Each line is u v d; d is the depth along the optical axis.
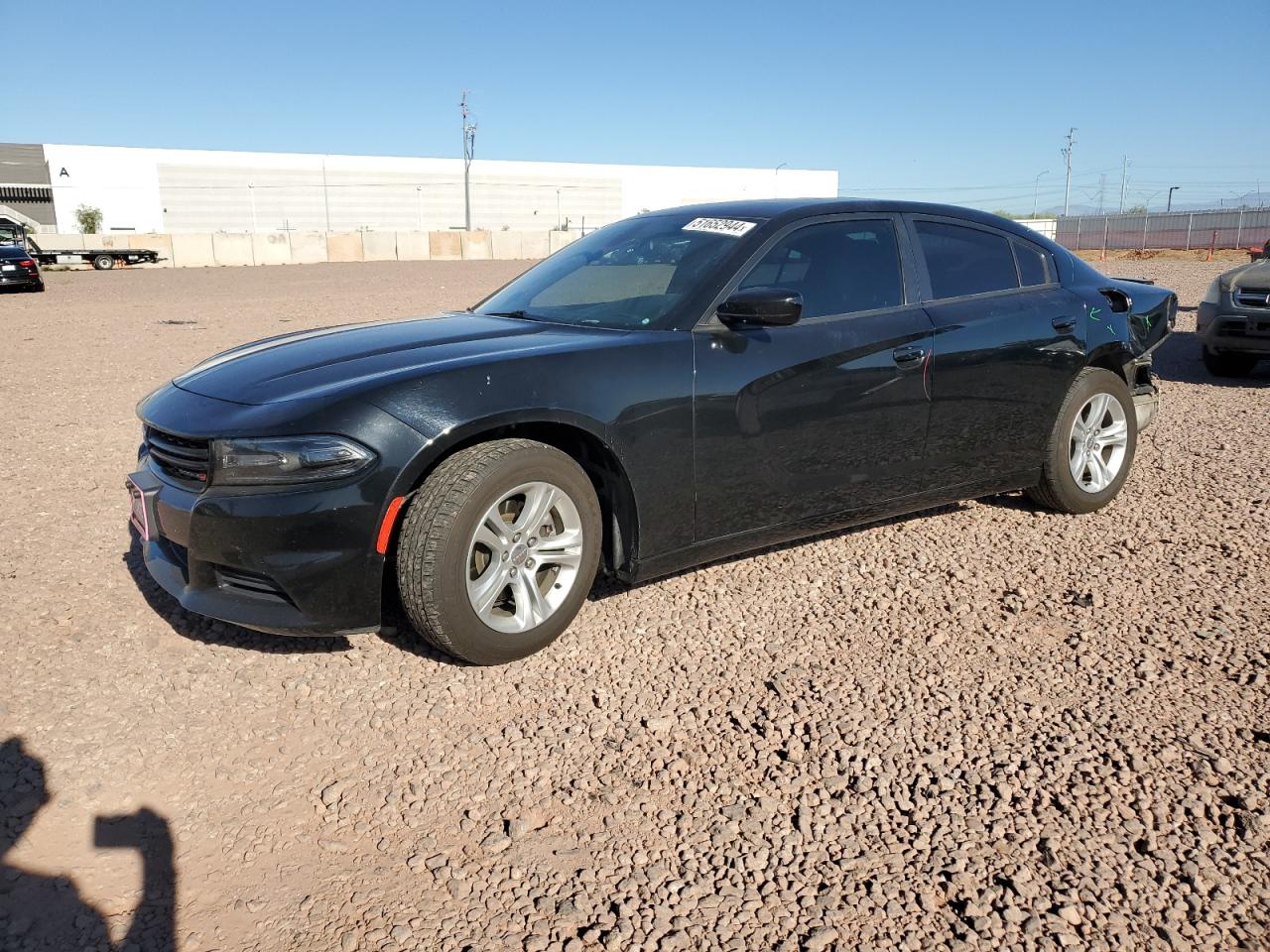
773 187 103.50
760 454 3.62
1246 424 7.03
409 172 90.50
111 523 4.74
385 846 2.39
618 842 2.41
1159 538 4.53
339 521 2.88
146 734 2.85
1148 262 32.69
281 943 2.08
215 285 28.58
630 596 3.86
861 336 3.84
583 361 3.25
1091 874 2.28
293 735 2.86
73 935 2.09
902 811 2.52
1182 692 3.10
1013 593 3.89
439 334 3.63
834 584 4.00
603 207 98.62
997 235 4.58
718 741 2.84
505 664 3.28
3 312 17.92
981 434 4.29
